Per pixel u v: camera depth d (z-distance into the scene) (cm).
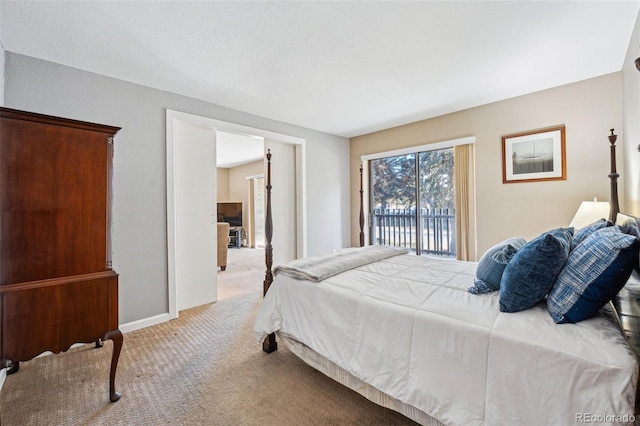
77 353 225
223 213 855
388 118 406
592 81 284
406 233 459
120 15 183
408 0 174
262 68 256
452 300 144
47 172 153
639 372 91
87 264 164
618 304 133
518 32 208
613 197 242
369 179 500
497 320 120
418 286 168
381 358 140
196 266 334
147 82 278
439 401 119
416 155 441
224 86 292
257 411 158
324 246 476
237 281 443
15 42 208
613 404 87
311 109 365
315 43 219
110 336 169
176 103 306
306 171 452
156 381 187
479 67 261
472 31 207
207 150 346
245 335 256
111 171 173
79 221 162
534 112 320
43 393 175
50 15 181
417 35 211
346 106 356
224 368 202
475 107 364
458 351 118
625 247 104
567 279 116
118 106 268
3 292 142
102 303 167
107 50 222
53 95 236
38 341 150
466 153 374
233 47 223
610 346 97
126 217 270
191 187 331
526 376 102
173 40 212
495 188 350
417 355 129
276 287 204
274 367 203
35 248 150
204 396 171
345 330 157
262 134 392
